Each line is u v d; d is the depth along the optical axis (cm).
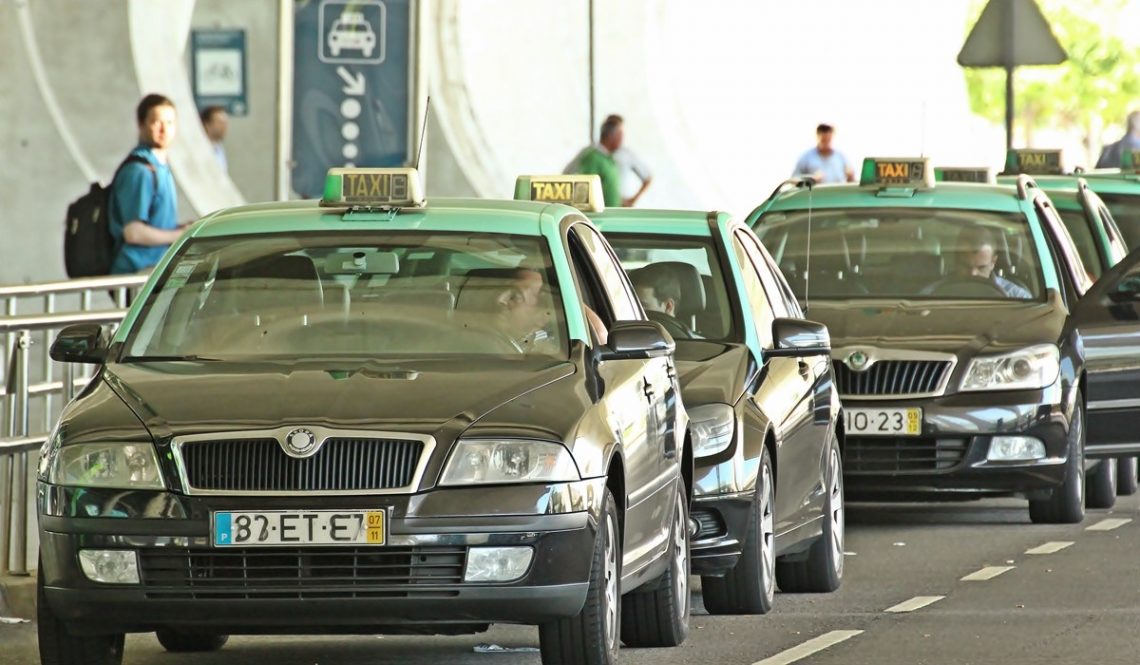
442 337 3120
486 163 9281
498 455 2856
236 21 8219
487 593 2836
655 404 3281
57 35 8206
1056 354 5075
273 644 3522
